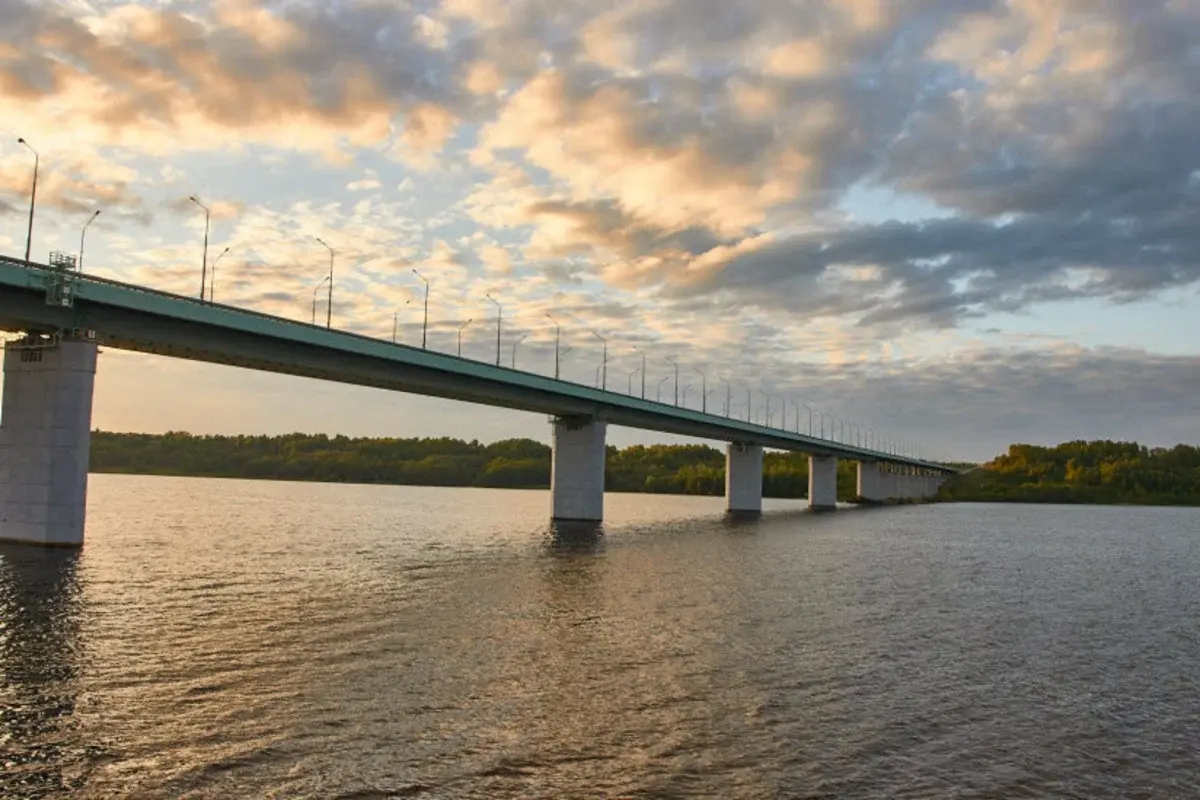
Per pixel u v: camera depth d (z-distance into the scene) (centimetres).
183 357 7062
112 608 3688
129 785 1766
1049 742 2255
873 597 4794
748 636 3488
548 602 4200
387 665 2802
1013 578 6072
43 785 1748
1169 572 6769
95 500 13325
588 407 11050
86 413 5750
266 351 7000
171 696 2384
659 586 4931
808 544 8525
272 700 2372
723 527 10969
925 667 3059
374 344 7519
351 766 1903
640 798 1786
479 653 3011
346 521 10050
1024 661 3241
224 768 1870
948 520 14788
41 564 4962
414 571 5334
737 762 2009
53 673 2583
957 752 2145
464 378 8956
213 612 3681
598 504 11181
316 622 3509
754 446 15975
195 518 9762
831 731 2269
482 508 14525
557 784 1842
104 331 5906
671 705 2444
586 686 2616
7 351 5819
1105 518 17062
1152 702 2689
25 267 5156
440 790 1791
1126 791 1928
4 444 5803
